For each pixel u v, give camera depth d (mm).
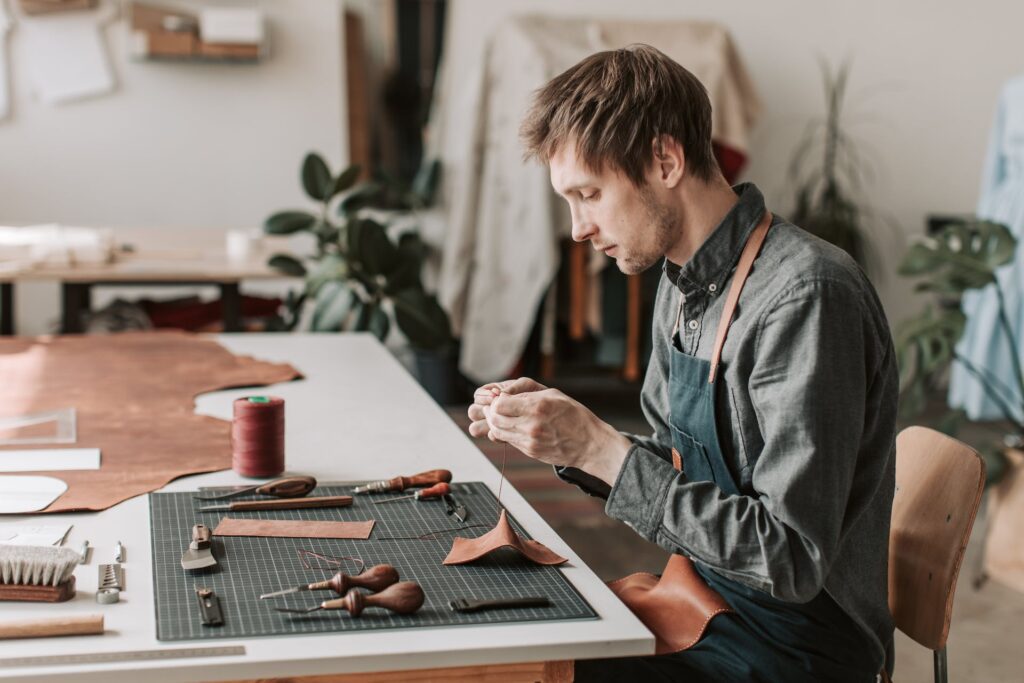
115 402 2160
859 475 1375
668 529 1307
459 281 5609
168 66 5793
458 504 1587
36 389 2248
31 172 5703
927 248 3604
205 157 5910
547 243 5316
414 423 2088
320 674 1102
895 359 1396
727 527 1271
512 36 5535
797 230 1423
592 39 5609
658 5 6164
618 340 5840
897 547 1682
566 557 1417
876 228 6578
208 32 5598
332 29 5977
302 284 5984
